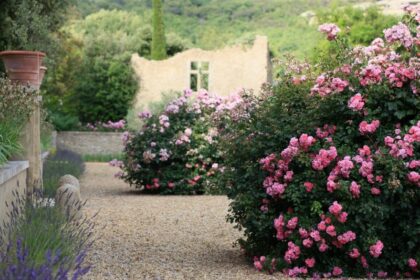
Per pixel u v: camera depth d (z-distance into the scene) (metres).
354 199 5.44
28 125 8.66
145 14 44.91
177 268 5.71
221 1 54.06
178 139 12.92
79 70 29.91
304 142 5.63
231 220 6.30
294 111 6.21
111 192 13.36
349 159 5.46
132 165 13.20
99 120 29.95
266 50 29.70
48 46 15.03
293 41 42.81
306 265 5.63
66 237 5.30
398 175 5.36
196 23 52.50
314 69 6.42
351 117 5.83
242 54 29.83
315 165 5.52
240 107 6.59
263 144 5.97
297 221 5.62
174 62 30.17
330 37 6.15
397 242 5.59
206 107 13.32
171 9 53.56
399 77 5.60
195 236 7.66
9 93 7.37
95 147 28.28
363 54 5.99
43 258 4.47
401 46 6.01
